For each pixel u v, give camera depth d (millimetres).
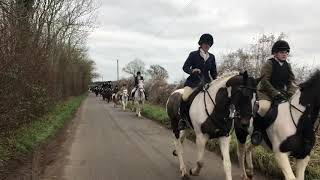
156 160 12016
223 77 8258
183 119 9344
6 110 10953
